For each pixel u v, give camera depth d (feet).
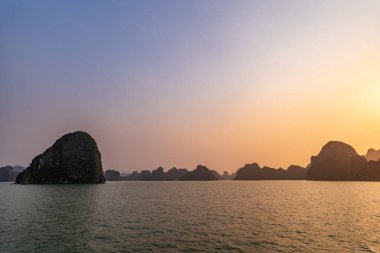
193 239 110.52
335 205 222.07
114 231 124.47
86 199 274.36
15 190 413.39
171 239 110.52
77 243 104.63
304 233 120.57
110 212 183.11
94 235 116.88
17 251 94.79
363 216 165.48
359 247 100.48
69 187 500.33
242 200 267.18
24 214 173.78
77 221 149.28
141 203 239.91
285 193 364.58
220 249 97.55
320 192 380.37
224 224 140.15
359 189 446.19
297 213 177.27
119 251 95.30
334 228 130.82
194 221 148.77
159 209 198.59
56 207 209.26
